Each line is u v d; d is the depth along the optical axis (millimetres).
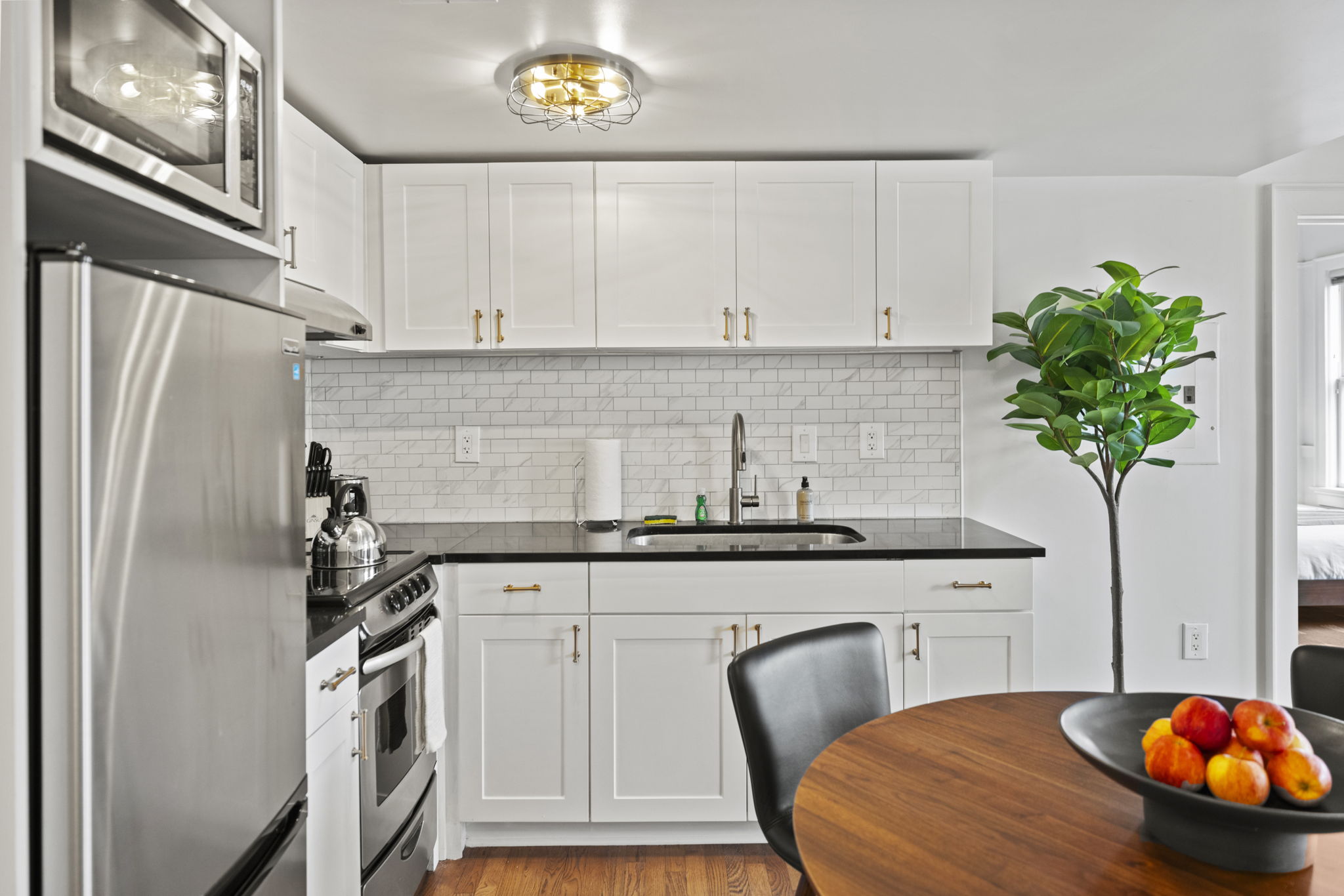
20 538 896
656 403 3150
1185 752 1017
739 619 2492
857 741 1401
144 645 1019
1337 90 2334
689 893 2334
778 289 2779
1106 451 2773
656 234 2770
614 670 2502
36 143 937
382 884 1998
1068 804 1163
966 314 2791
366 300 2766
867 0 1821
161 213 1221
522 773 2521
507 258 2768
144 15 1148
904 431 3166
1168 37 2010
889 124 2562
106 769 944
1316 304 5824
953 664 2496
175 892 1090
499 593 2502
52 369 903
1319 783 963
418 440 3146
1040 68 2182
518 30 1938
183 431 1110
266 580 1362
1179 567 3217
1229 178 3176
